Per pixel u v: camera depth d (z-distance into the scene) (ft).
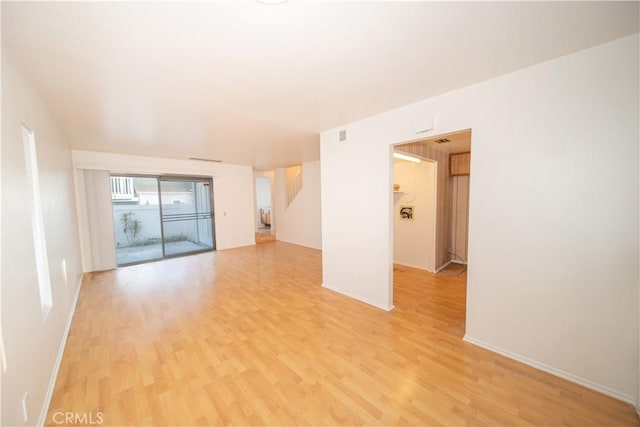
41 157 7.20
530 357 6.70
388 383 6.14
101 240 16.26
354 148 10.75
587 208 5.76
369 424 5.03
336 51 5.52
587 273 5.83
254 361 7.02
